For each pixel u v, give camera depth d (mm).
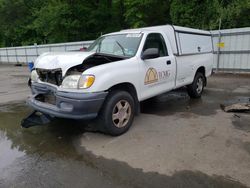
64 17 25328
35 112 4152
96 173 2811
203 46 6449
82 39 26375
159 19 22391
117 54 4418
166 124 4340
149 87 4438
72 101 3332
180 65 5301
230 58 10859
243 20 13562
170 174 2732
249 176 2650
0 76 13266
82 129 4211
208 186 2502
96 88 3395
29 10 34281
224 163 2922
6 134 4125
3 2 33938
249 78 9492
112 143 3596
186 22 16406
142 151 3303
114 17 26047
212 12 15125
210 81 9133
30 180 2709
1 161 3160
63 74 3506
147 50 4113
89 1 25953
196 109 5320
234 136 3711
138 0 20953
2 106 6109
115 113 3787
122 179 2674
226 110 5027
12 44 35969
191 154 3170
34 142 3744
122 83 3850
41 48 21188
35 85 4027
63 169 2926
